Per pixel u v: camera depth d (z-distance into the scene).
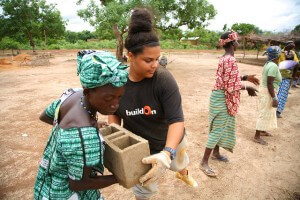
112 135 1.50
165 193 2.89
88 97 1.16
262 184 3.07
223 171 3.34
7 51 30.61
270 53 3.87
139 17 1.43
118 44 16.92
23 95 7.80
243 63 19.22
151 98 1.70
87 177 1.20
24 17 30.08
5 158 3.73
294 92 7.98
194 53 33.41
